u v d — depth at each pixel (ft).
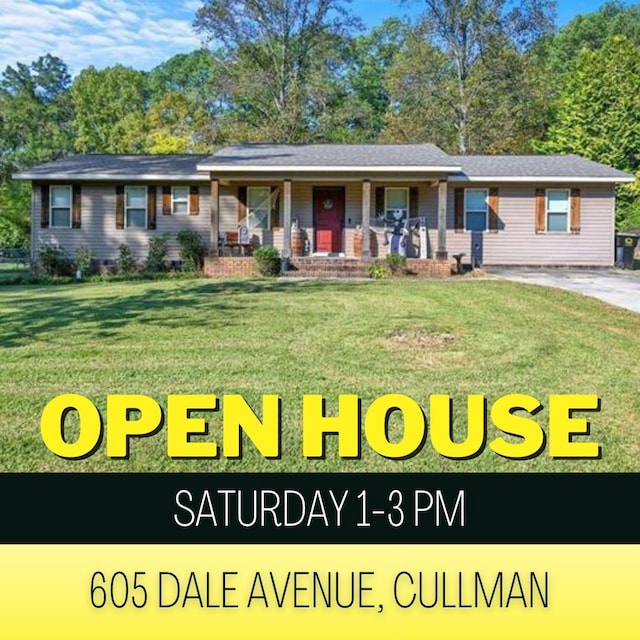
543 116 92.38
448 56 81.51
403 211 52.11
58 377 17.28
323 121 85.15
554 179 50.85
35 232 53.01
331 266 45.98
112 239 53.01
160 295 33.32
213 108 104.53
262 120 85.56
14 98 136.67
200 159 58.59
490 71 78.64
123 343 21.49
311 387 16.26
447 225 52.60
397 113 88.58
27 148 115.03
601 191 52.08
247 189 52.49
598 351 20.21
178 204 52.95
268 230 52.85
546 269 50.85
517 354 19.80
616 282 39.42
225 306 29.04
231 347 20.80
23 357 19.54
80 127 123.65
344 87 109.81
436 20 79.87
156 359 19.25
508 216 52.49
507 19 78.13
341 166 46.50
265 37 83.25
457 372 17.72
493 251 52.70
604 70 88.94
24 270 62.39
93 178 51.70
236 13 81.35
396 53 102.63
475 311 27.17
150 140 102.22
